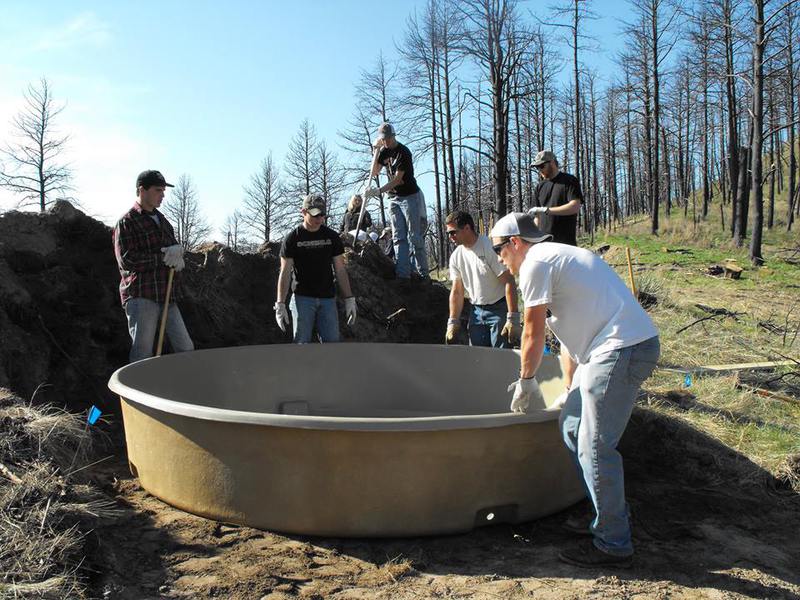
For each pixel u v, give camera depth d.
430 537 3.19
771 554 3.16
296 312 5.30
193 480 3.31
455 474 3.13
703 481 4.14
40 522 2.78
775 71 20.67
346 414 5.17
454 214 4.89
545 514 3.44
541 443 3.29
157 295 4.63
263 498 3.15
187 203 30.97
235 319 6.39
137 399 3.43
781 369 6.62
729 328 8.80
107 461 4.11
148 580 2.70
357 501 3.08
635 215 42.03
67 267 5.40
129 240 4.55
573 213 5.96
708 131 35.94
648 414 4.77
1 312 4.67
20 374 4.57
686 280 13.52
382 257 7.68
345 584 2.73
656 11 25.27
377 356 5.30
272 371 5.03
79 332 5.14
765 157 43.47
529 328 2.94
